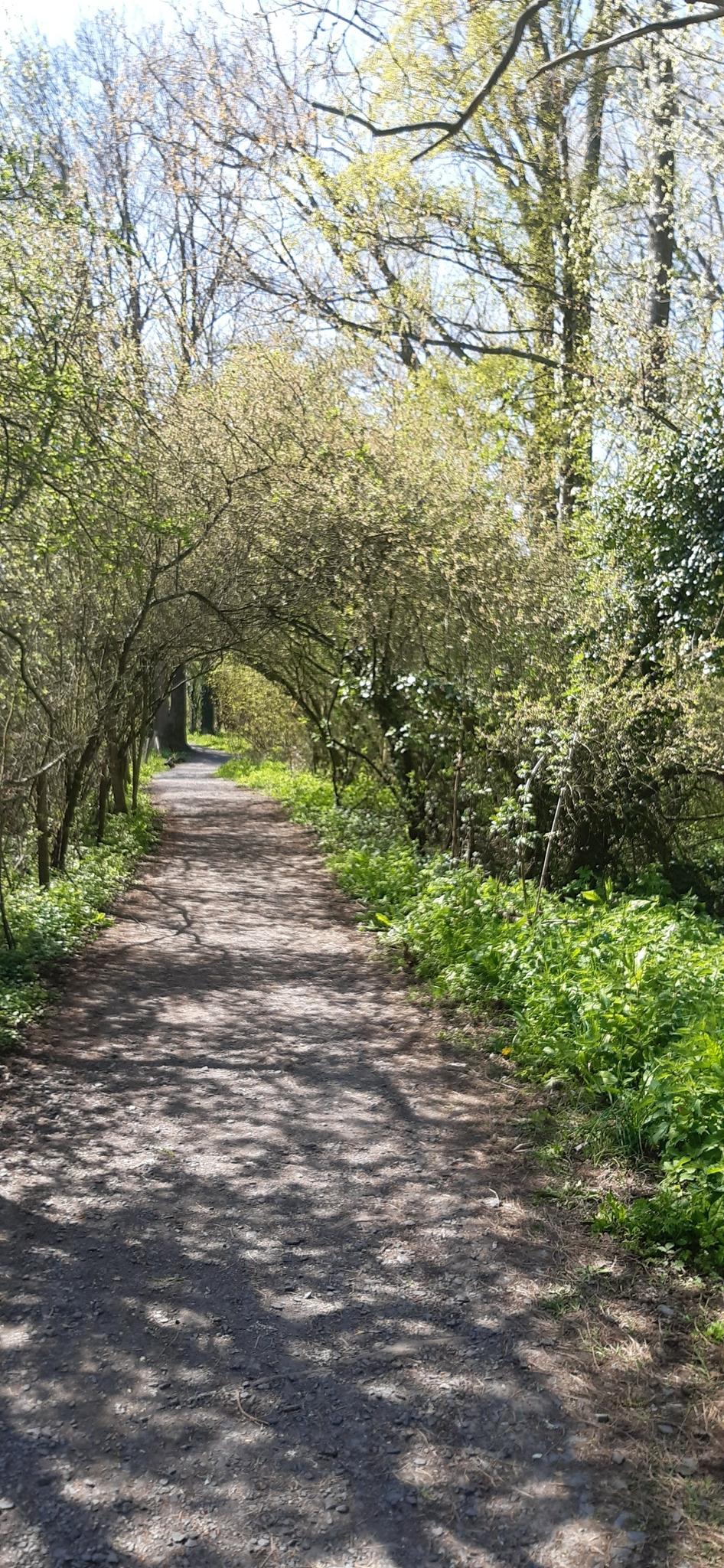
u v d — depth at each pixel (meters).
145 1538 2.60
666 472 10.21
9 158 6.64
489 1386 3.21
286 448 12.97
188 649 16.75
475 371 15.67
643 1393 3.17
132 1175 4.68
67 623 10.75
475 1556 2.56
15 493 7.54
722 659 9.53
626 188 14.66
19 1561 2.52
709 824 11.29
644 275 13.00
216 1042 6.62
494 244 15.83
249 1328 3.51
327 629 15.15
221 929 10.20
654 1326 3.51
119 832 15.62
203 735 54.00
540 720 9.70
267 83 14.82
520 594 10.92
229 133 15.43
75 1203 4.41
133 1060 6.24
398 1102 5.56
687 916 8.78
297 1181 4.63
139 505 10.41
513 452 14.62
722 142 12.02
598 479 11.33
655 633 10.19
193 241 19.23
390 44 12.37
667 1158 4.50
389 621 12.66
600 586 10.50
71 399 7.31
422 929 8.56
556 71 13.70
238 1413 3.08
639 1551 2.57
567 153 16.20
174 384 13.37
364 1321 3.56
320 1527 2.65
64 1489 2.76
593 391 11.73
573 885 9.76
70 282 8.31
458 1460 2.89
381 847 13.69
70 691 11.01
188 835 17.83
